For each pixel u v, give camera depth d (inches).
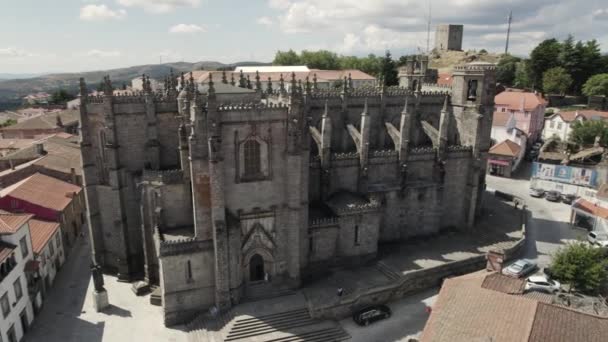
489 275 1921.8
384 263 2573.8
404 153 2829.7
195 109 1973.4
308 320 2108.8
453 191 3095.5
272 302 2199.8
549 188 4119.1
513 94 5979.3
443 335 1441.9
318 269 2497.5
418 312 2279.8
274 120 2122.3
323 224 2428.6
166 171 2340.1
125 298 2367.1
